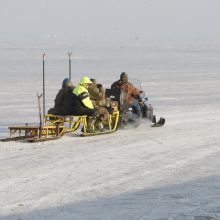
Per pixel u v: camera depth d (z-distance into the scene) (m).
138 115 18.88
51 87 36.22
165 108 25.25
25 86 36.81
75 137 16.56
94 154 13.55
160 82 40.88
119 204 8.95
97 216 8.28
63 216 8.27
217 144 15.11
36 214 8.35
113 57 91.50
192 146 14.81
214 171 11.51
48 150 14.16
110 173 11.30
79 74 49.31
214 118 21.50
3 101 27.98
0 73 49.78
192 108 25.25
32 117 21.81
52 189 9.91
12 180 10.63
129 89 19.14
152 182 10.51
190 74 49.78
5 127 19.03
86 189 9.92
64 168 11.81
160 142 15.54
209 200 9.23
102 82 40.47
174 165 12.16
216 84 39.44
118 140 15.95
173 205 8.91
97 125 17.47
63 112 17.05
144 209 8.67
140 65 65.75
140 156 13.29
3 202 9.02
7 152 13.85
